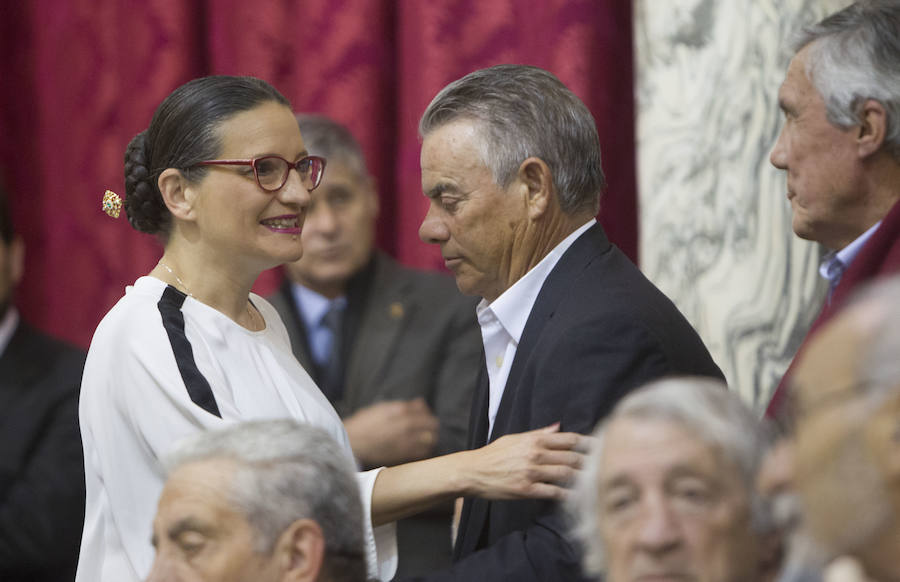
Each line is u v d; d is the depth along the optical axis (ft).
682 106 42.50
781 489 16.31
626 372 26.55
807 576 13.48
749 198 41.37
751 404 40.91
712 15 42.11
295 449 20.70
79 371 41.11
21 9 62.34
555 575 25.58
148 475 27.61
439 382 42.37
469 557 26.76
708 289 41.75
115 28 59.98
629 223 54.39
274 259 28.68
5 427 39.73
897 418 12.43
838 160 27.07
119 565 27.94
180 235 29.12
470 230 28.91
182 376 27.12
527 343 28.58
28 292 62.85
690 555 16.88
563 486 25.94
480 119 28.68
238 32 59.00
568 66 53.26
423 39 55.83
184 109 28.35
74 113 60.64
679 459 17.11
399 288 43.65
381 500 27.66
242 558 20.08
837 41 26.99
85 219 60.75
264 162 28.30
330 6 57.41
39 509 39.06
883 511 12.39
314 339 43.34
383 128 58.03
